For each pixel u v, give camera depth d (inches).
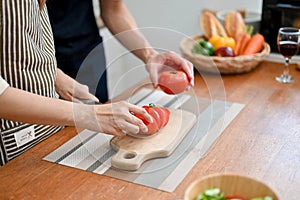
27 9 48.3
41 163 43.9
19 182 40.9
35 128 50.3
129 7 93.0
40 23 53.6
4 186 40.3
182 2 87.1
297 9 66.8
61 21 66.2
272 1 68.4
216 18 75.7
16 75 49.6
